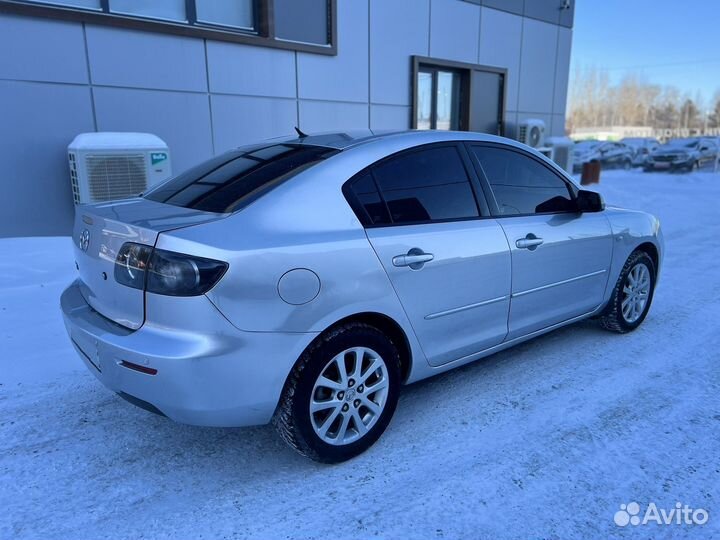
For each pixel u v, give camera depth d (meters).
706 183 19.27
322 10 8.66
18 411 3.22
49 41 6.29
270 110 8.34
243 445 2.94
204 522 2.33
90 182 6.14
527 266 3.45
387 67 9.78
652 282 4.61
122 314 2.48
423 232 2.93
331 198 2.67
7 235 6.39
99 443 2.93
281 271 2.38
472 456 2.79
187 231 2.32
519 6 12.04
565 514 2.37
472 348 3.29
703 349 4.16
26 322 4.39
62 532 2.27
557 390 3.49
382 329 2.91
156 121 7.25
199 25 7.45
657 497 2.48
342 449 2.70
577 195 3.94
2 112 6.14
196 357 2.23
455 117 11.65
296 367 2.51
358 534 2.26
